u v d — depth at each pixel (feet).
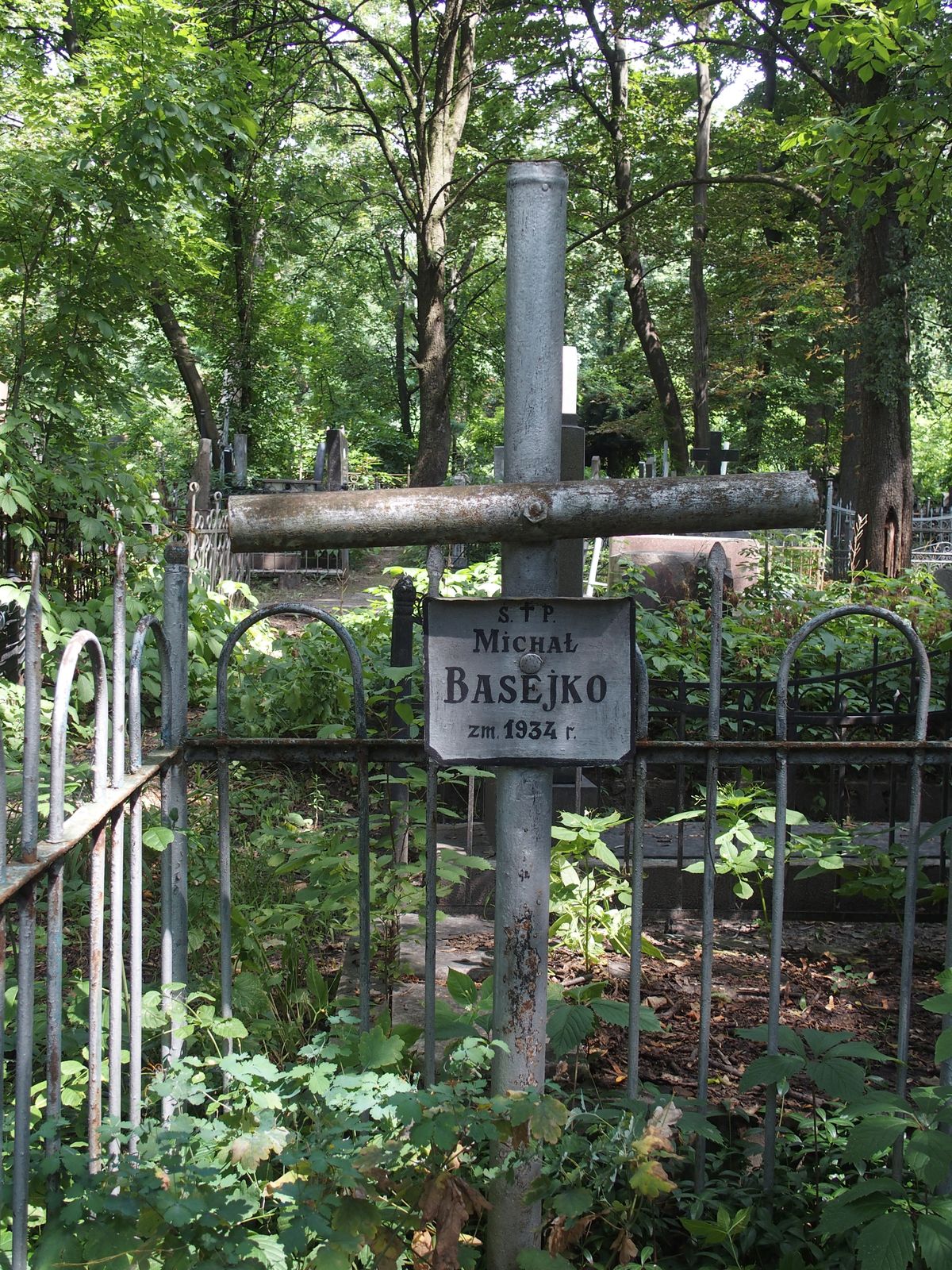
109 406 32.07
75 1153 6.63
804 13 27.68
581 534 7.53
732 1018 12.57
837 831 15.62
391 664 17.89
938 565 63.26
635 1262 7.89
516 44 77.10
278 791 19.71
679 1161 8.73
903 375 56.54
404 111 83.87
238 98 30.53
